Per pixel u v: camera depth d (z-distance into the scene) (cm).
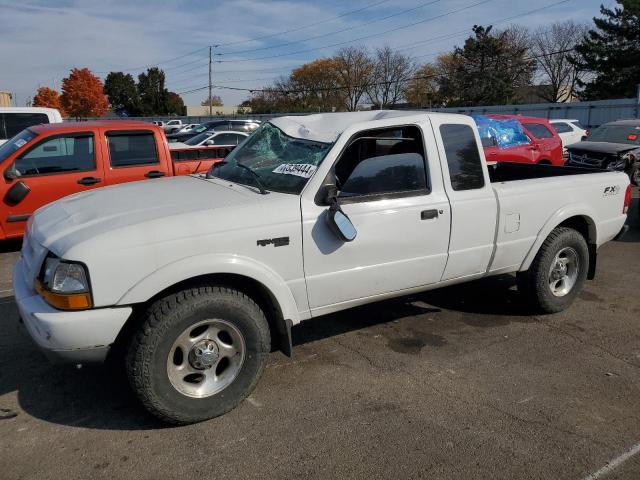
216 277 325
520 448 304
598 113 3102
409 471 283
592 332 465
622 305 532
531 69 6016
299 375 383
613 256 723
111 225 304
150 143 736
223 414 330
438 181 400
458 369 394
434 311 507
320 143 371
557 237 478
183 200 345
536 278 478
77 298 283
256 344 331
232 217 323
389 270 385
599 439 313
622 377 387
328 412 337
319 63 7362
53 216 345
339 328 465
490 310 511
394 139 387
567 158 1491
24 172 663
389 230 377
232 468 284
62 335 283
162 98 7888
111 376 377
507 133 1167
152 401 303
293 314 352
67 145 686
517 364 404
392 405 345
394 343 437
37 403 343
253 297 356
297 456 294
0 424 320
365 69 7144
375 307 514
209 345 319
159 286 297
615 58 4128
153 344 297
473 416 334
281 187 362
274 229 332
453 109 3847
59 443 303
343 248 360
